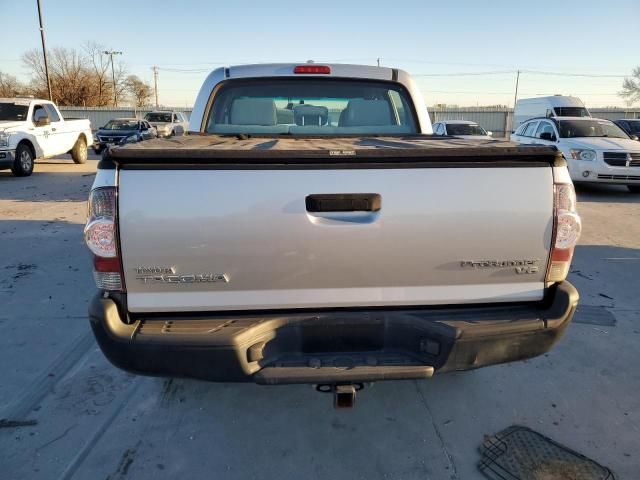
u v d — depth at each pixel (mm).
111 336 2143
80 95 59125
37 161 19000
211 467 2506
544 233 2281
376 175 2176
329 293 2275
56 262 5797
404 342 2316
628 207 9711
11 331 3990
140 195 2098
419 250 2240
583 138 11359
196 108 4027
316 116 4148
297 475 2457
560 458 2568
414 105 4125
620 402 3084
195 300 2225
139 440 2705
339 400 2273
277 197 2145
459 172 2211
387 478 2441
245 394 3156
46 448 2633
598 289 5008
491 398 3123
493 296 2352
